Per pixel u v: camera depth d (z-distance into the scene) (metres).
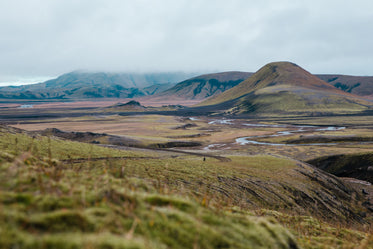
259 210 26.88
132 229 7.53
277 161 82.00
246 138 190.00
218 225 9.90
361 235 21.62
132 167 43.28
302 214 47.22
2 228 6.05
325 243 16.75
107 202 8.96
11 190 8.33
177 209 10.01
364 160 111.19
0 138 43.12
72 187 9.52
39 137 60.00
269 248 10.13
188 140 170.88
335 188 73.06
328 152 132.38
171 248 7.52
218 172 56.53
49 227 6.71
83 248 6.09
